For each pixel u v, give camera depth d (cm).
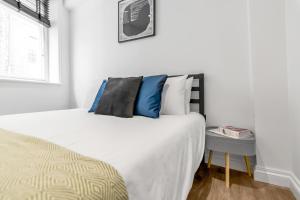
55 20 247
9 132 80
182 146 89
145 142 69
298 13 112
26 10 212
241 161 159
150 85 150
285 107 132
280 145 133
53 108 239
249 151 128
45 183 34
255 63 141
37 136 78
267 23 137
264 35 138
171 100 153
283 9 131
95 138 75
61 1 252
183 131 97
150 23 201
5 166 43
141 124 108
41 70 245
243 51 157
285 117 132
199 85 171
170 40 192
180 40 186
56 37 248
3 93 181
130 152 58
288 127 131
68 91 266
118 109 143
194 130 118
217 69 169
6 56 204
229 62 163
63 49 256
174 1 189
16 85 193
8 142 64
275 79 135
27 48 227
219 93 168
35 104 214
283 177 131
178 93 153
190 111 177
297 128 118
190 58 181
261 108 140
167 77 166
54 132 86
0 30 198
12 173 39
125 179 44
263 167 139
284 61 132
